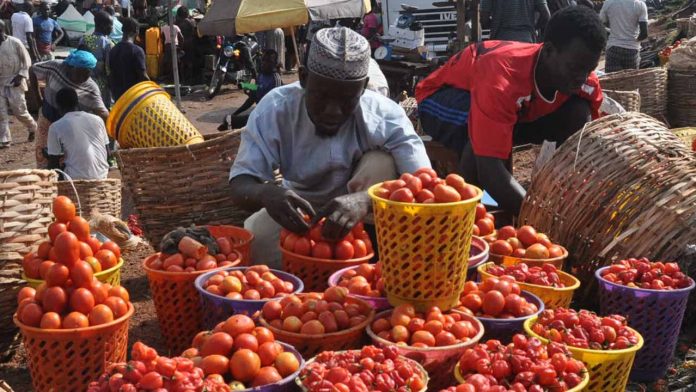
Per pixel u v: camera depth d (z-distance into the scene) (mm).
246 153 4547
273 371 3006
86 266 3658
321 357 3066
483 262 4141
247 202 4391
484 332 3547
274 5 12414
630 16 12250
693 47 10742
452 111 5820
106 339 3621
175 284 4168
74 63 8516
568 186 4766
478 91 5219
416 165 4477
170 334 4312
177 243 4352
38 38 18078
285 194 4172
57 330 3494
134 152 5656
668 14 24750
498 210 5430
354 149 4566
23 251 4430
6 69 12430
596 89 5727
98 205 6879
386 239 3441
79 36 22406
